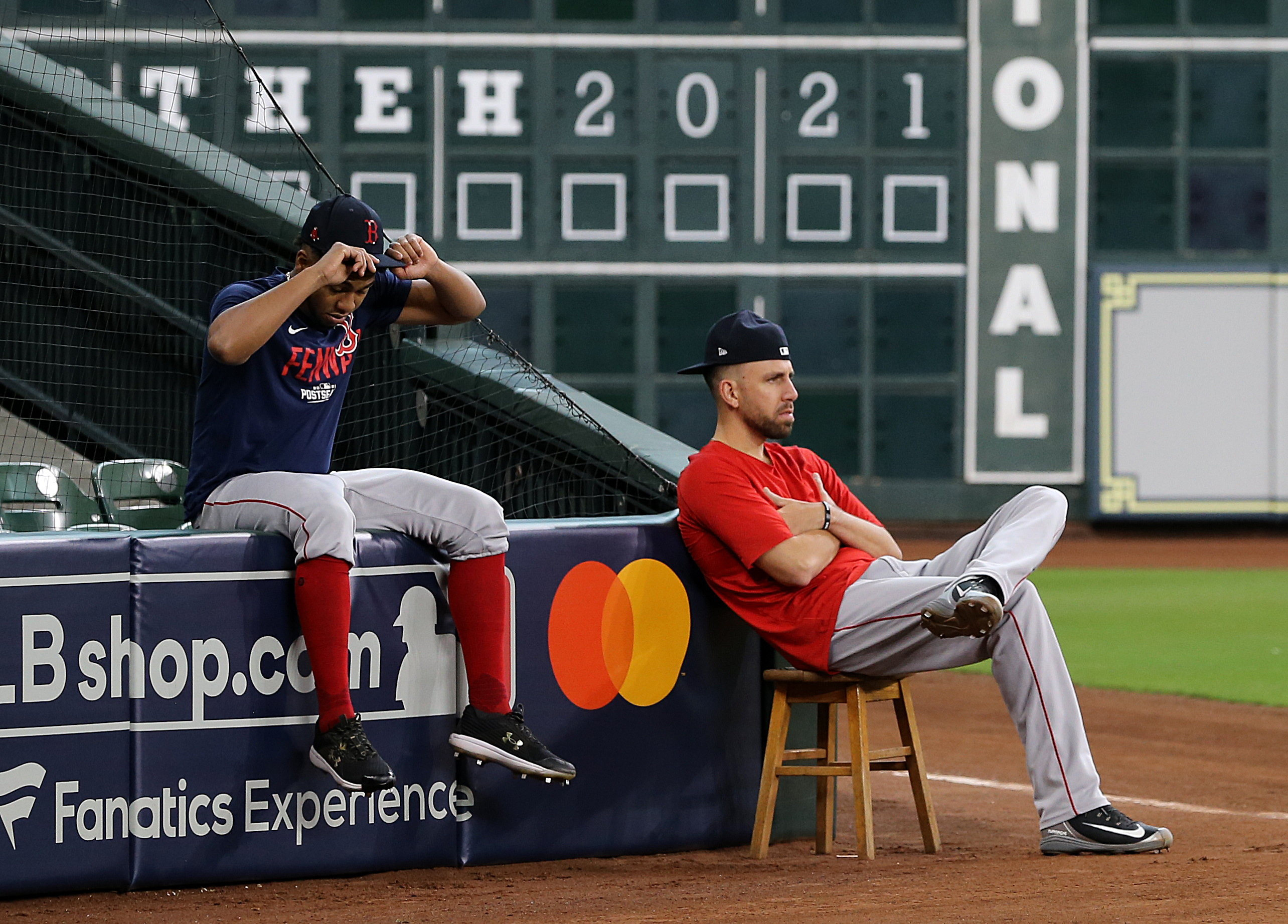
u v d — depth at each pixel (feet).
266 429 41.37
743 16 188.75
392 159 185.16
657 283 188.34
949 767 69.72
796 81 189.88
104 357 60.85
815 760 50.16
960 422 193.67
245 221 59.16
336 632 40.24
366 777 39.86
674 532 47.39
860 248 191.31
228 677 40.96
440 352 58.13
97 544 39.73
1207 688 93.40
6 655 38.91
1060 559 186.39
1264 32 195.83
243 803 41.16
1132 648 112.88
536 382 57.00
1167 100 196.24
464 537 42.27
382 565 42.63
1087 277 196.03
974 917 35.63
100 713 39.78
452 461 58.49
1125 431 197.57
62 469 60.03
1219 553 190.90
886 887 39.86
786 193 190.19
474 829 43.98
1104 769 68.28
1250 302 197.88
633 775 46.37
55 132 59.88
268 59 183.52
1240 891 38.29
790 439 192.13
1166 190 197.06
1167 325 197.26
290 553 41.55
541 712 45.03
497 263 186.70
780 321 191.01
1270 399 198.90
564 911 37.52
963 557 46.37
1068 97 194.70
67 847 39.50
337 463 60.18
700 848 47.47
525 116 186.50
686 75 188.14
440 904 38.70
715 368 47.32
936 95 192.44
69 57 71.82
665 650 46.96
